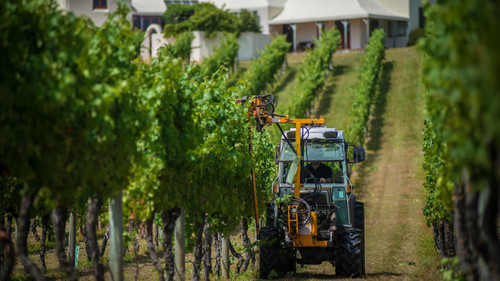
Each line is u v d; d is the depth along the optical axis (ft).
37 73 48.42
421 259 133.59
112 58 59.26
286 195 103.81
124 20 59.98
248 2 556.51
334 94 396.57
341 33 544.21
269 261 107.24
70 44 50.67
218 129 95.50
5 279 58.85
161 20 542.98
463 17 36.35
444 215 85.81
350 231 106.83
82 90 51.55
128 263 138.51
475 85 33.99
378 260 134.82
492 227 42.80
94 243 60.59
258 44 517.96
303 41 557.33
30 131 49.11
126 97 59.57
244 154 109.91
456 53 35.24
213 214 104.32
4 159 49.85
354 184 255.29
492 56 32.22
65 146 51.49
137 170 69.46
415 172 266.36
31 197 55.77
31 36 49.90
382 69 453.58
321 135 111.04
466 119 37.06
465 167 41.45
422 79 47.80
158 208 74.13
